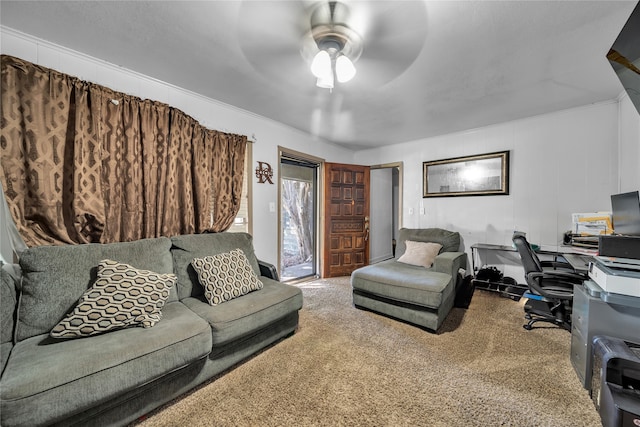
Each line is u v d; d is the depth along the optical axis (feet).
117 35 5.74
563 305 8.06
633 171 8.06
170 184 7.66
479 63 6.68
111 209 6.65
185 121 8.05
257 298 6.55
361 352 6.57
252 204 10.50
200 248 7.37
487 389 5.18
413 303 7.98
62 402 3.51
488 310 9.20
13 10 4.97
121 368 4.02
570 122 9.87
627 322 4.77
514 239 8.13
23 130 5.51
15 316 4.71
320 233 14.73
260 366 5.99
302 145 13.19
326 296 11.11
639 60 4.48
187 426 4.35
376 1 4.63
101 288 5.02
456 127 12.05
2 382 3.40
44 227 5.77
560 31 5.46
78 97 6.10
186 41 5.93
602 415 4.29
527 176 10.82
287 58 6.56
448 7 4.78
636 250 5.17
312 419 4.48
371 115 10.53
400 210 14.96
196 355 4.91
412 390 5.17
